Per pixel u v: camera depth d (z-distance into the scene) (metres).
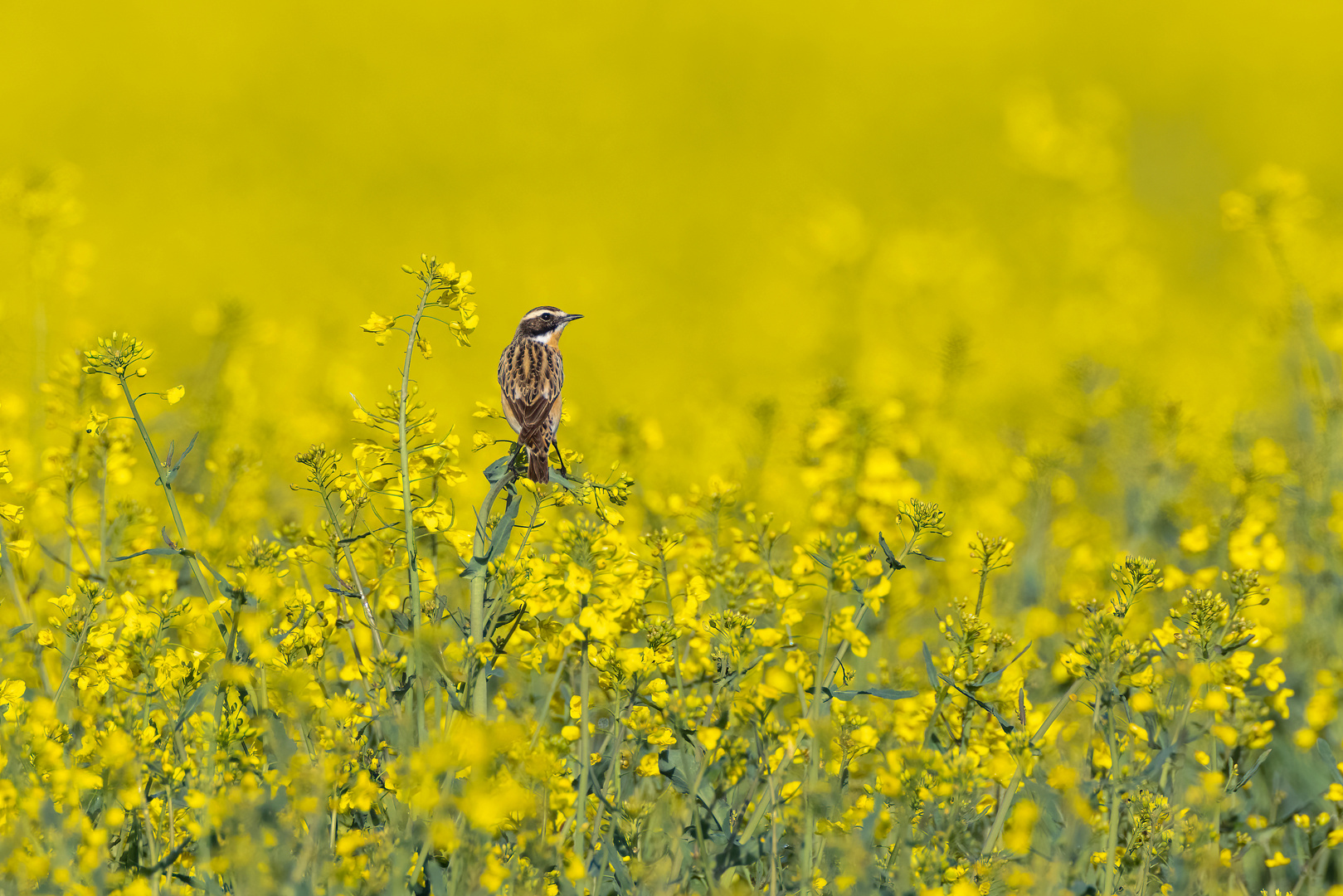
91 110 58.09
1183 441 13.15
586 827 7.11
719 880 6.99
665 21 68.31
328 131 58.03
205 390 13.80
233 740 6.75
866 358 20.72
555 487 7.93
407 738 6.63
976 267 27.20
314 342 23.09
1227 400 15.81
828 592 7.26
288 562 8.23
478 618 7.18
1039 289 30.73
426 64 64.06
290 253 41.06
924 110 63.03
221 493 10.81
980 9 67.94
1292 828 8.21
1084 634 7.47
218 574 7.56
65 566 8.61
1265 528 10.55
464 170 56.62
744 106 63.88
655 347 31.62
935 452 14.38
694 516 9.08
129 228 41.50
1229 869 7.36
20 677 7.93
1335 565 10.70
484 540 7.43
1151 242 35.12
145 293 33.31
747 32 67.62
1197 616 7.34
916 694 7.10
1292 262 14.35
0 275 18.09
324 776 6.23
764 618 8.59
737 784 7.89
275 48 63.03
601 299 36.38
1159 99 59.34
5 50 58.62
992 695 7.68
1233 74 61.25
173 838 6.70
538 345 9.90
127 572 8.90
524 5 66.75
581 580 7.17
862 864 6.55
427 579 7.66
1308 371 13.48
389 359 23.88
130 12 60.56
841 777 7.29
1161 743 7.35
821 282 28.77
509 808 6.12
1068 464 13.91
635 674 7.24
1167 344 25.84
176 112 58.84
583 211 49.44
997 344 24.16
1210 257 35.56
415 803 6.16
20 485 8.99
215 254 39.62
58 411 9.11
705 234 47.41
